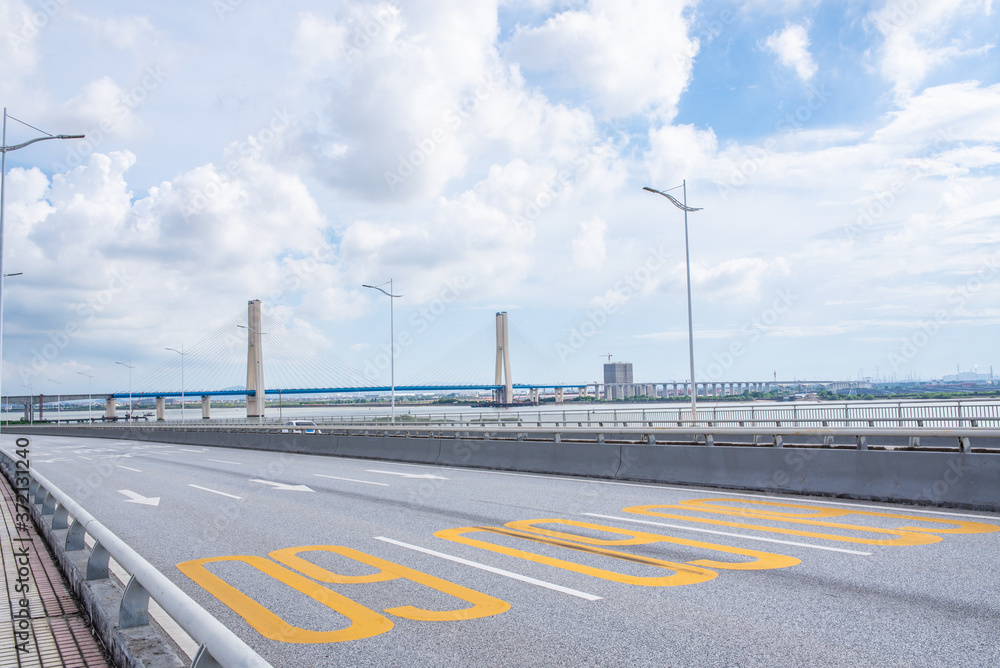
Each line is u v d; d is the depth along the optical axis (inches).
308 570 301.9
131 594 173.3
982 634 203.8
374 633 218.2
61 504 285.0
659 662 187.9
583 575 283.9
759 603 239.1
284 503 517.0
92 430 2460.6
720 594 251.1
